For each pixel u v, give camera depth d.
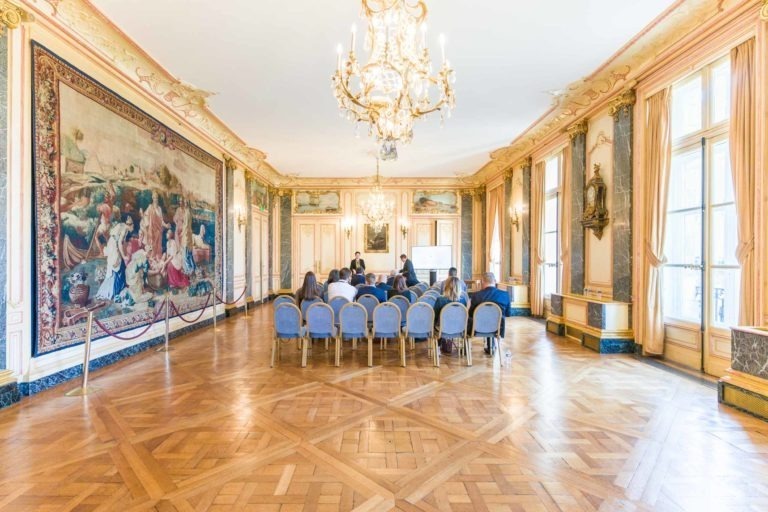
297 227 13.53
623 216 5.75
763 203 3.65
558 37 4.75
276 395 3.90
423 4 3.59
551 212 8.60
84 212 4.52
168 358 5.36
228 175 8.96
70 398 3.79
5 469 2.51
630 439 2.93
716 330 4.51
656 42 4.86
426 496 2.23
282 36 4.68
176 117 6.55
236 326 7.87
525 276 9.46
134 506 2.13
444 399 3.80
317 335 5.02
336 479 2.40
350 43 4.81
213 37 4.70
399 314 4.99
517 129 8.16
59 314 4.16
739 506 2.14
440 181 13.48
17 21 3.63
